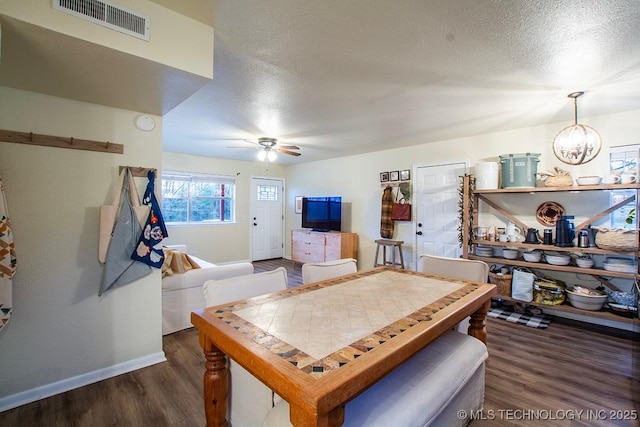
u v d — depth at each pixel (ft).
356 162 18.39
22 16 3.92
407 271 7.94
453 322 4.72
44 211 6.47
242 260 21.44
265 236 22.70
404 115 10.38
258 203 22.27
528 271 11.83
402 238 16.02
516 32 5.43
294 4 4.75
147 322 7.82
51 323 6.59
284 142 14.94
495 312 11.69
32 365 6.39
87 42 4.42
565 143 8.77
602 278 10.43
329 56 6.37
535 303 10.75
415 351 3.82
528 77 7.29
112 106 7.20
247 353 3.45
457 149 13.84
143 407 6.18
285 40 5.78
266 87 7.98
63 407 6.15
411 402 4.02
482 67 6.80
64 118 6.64
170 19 5.10
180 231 18.71
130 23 4.75
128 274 7.31
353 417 3.66
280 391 2.97
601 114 10.20
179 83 5.84
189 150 17.56
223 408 4.95
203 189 19.79
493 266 12.73
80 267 6.89
